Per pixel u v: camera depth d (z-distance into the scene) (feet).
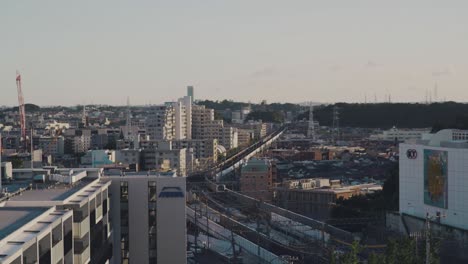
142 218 444.55
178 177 446.60
